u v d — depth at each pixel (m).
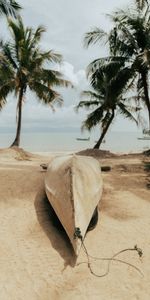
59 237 5.80
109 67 14.76
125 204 7.55
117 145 46.22
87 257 5.20
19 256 5.14
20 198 7.53
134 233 6.10
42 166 10.24
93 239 5.80
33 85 18.55
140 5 14.20
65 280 4.59
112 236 5.95
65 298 4.21
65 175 6.70
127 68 15.18
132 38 14.77
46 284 4.48
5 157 15.05
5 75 17.14
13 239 5.66
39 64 18.19
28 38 18.12
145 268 4.97
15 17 12.70
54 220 6.44
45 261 5.03
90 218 5.74
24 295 4.23
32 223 6.30
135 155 16.08
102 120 21.89
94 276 4.71
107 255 5.29
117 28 14.41
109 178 9.71
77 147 41.81
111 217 6.80
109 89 15.71
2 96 18.00
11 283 4.46
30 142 58.84
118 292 4.35
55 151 31.91
